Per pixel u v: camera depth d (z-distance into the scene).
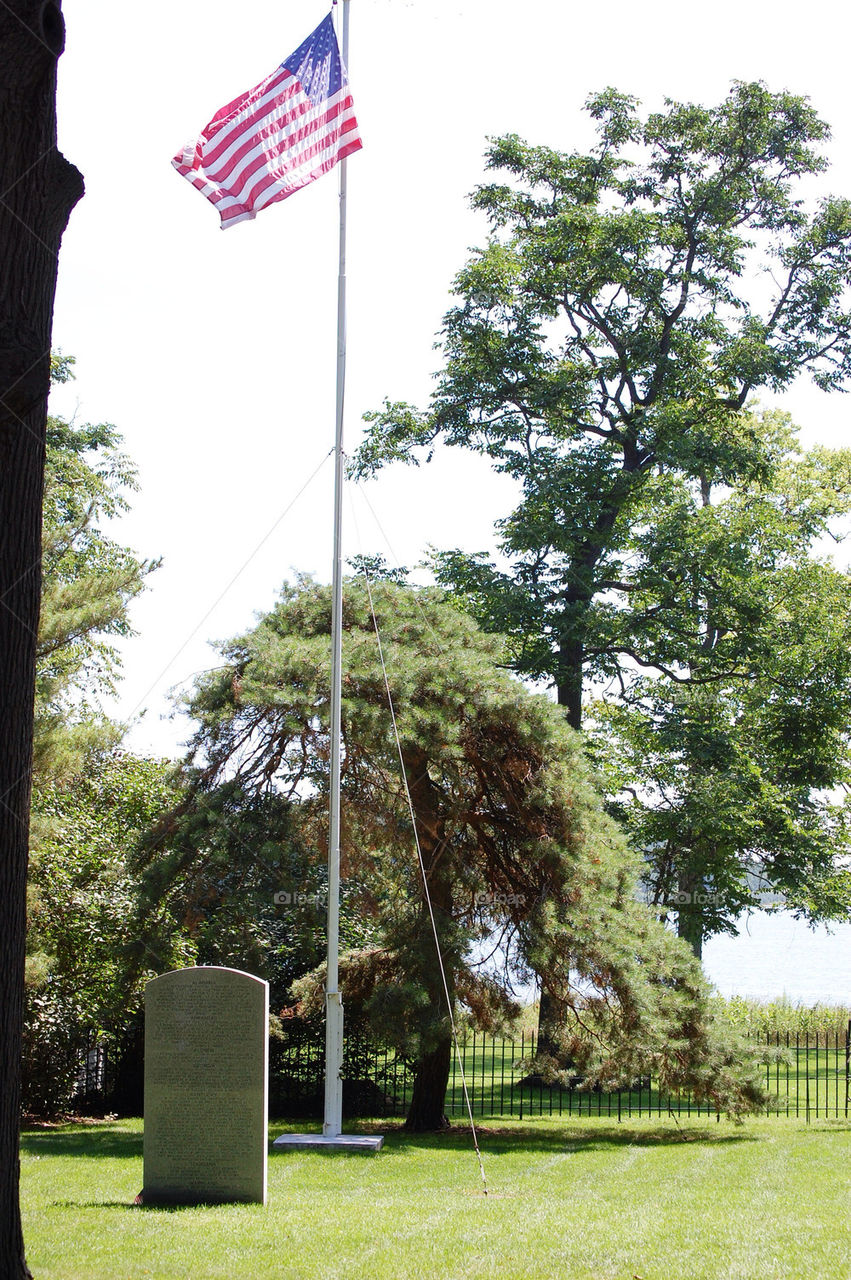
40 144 7.05
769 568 30.75
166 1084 10.39
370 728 16.09
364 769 16.62
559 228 28.61
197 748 17.20
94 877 18.48
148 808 20.23
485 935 17.22
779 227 30.41
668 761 27.83
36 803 17.55
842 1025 28.89
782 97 29.47
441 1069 17.22
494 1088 23.02
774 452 37.31
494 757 16.86
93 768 20.53
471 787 17.36
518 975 16.64
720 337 29.16
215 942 16.48
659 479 29.12
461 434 29.05
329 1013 14.59
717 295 29.42
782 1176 12.20
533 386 28.52
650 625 27.92
